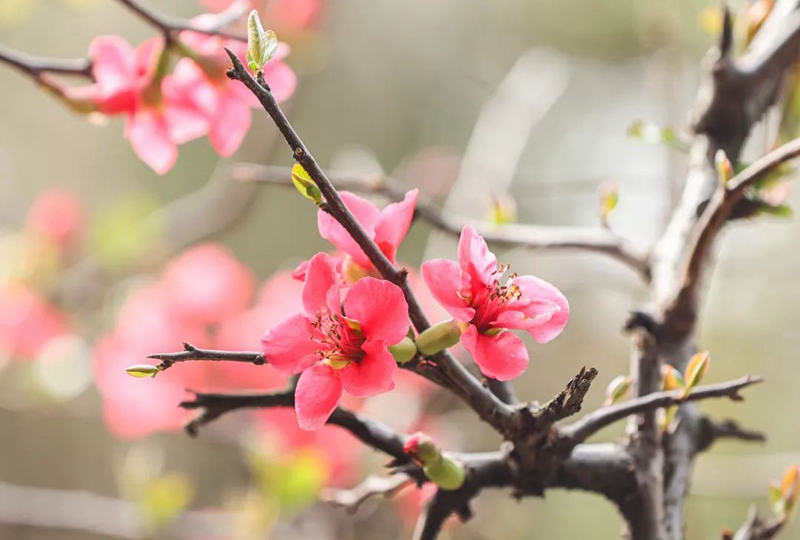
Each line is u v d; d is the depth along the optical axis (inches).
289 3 60.8
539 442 37.4
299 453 59.6
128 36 104.7
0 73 104.2
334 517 68.6
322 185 36.4
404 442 38.2
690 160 42.7
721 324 96.9
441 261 36.8
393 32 118.4
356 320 36.5
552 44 113.6
